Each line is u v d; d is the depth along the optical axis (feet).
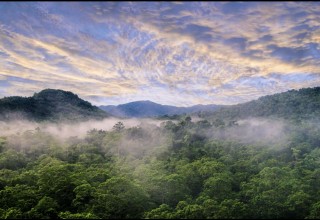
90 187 213.66
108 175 259.19
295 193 217.97
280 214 204.23
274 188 236.22
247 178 290.76
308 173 290.56
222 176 255.50
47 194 215.72
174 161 363.56
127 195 201.87
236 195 231.09
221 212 178.29
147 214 185.78
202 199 212.64
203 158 365.40
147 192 226.38
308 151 390.63
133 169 339.77
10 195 214.48
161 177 249.75
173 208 219.82
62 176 236.63
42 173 246.27
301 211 206.80
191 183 267.39
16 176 270.67
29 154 425.28
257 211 203.00
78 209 200.23
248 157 373.81
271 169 280.51
